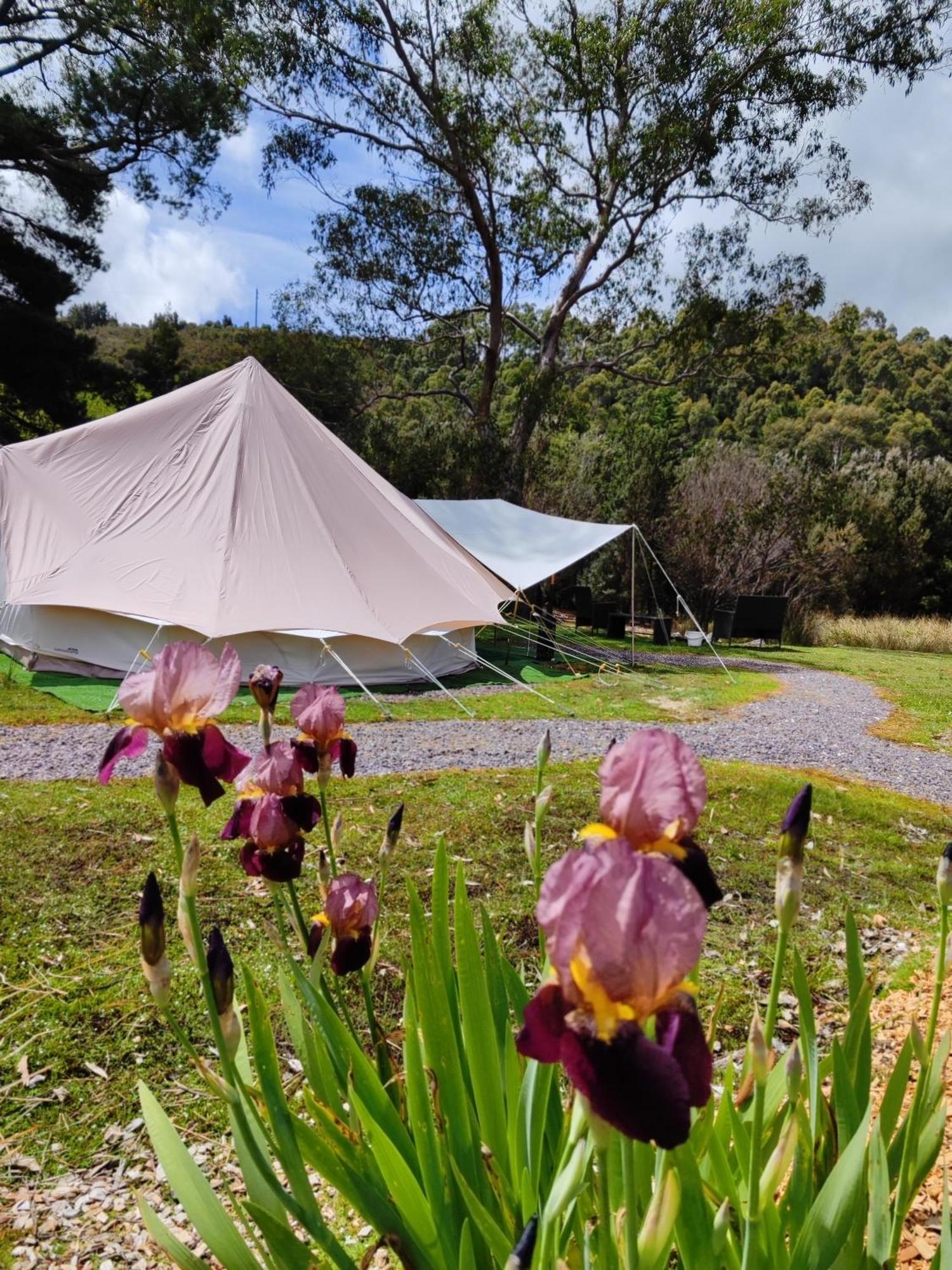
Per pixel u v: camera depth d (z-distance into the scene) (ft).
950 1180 7.63
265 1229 4.27
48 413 77.46
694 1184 4.15
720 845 17.17
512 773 22.17
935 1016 5.33
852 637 74.74
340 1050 5.57
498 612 38.11
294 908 5.97
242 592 30.50
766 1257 4.23
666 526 76.64
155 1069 9.42
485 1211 4.26
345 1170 4.64
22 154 65.92
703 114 63.36
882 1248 4.55
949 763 29.09
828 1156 5.25
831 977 12.05
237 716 28.12
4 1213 7.35
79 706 27.91
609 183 70.59
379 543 34.58
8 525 34.06
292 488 33.68
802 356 76.33
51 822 16.33
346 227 72.95
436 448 75.97
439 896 5.98
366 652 34.96
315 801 5.68
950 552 89.04
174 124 67.77
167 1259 6.87
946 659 66.13
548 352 75.10
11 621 34.06
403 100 67.97
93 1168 7.95
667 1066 2.56
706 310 71.20
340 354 81.51
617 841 2.91
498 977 6.10
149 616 29.55
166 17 62.59
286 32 61.72
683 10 59.72
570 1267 4.57
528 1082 4.72
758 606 66.13
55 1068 9.34
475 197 70.38
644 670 47.65
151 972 4.27
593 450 89.04
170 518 32.55
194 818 17.01
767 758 27.25
